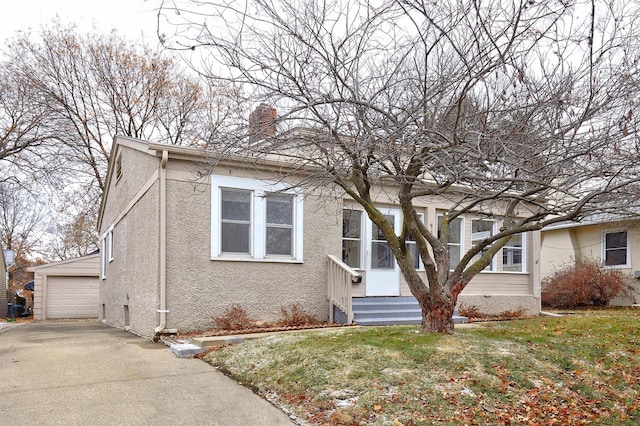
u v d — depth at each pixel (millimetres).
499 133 5309
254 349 6703
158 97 22156
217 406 4832
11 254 25906
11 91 20266
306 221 10227
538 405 4871
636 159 5309
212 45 5375
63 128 21406
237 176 9492
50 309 20000
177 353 7012
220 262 9219
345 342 6531
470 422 4359
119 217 13234
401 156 6184
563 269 17734
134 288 10844
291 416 4566
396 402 4668
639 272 15820
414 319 10102
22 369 6203
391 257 11562
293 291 9953
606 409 5012
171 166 8875
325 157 6547
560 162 5320
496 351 6164
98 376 5848
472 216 12625
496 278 12969
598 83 5633
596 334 7695
